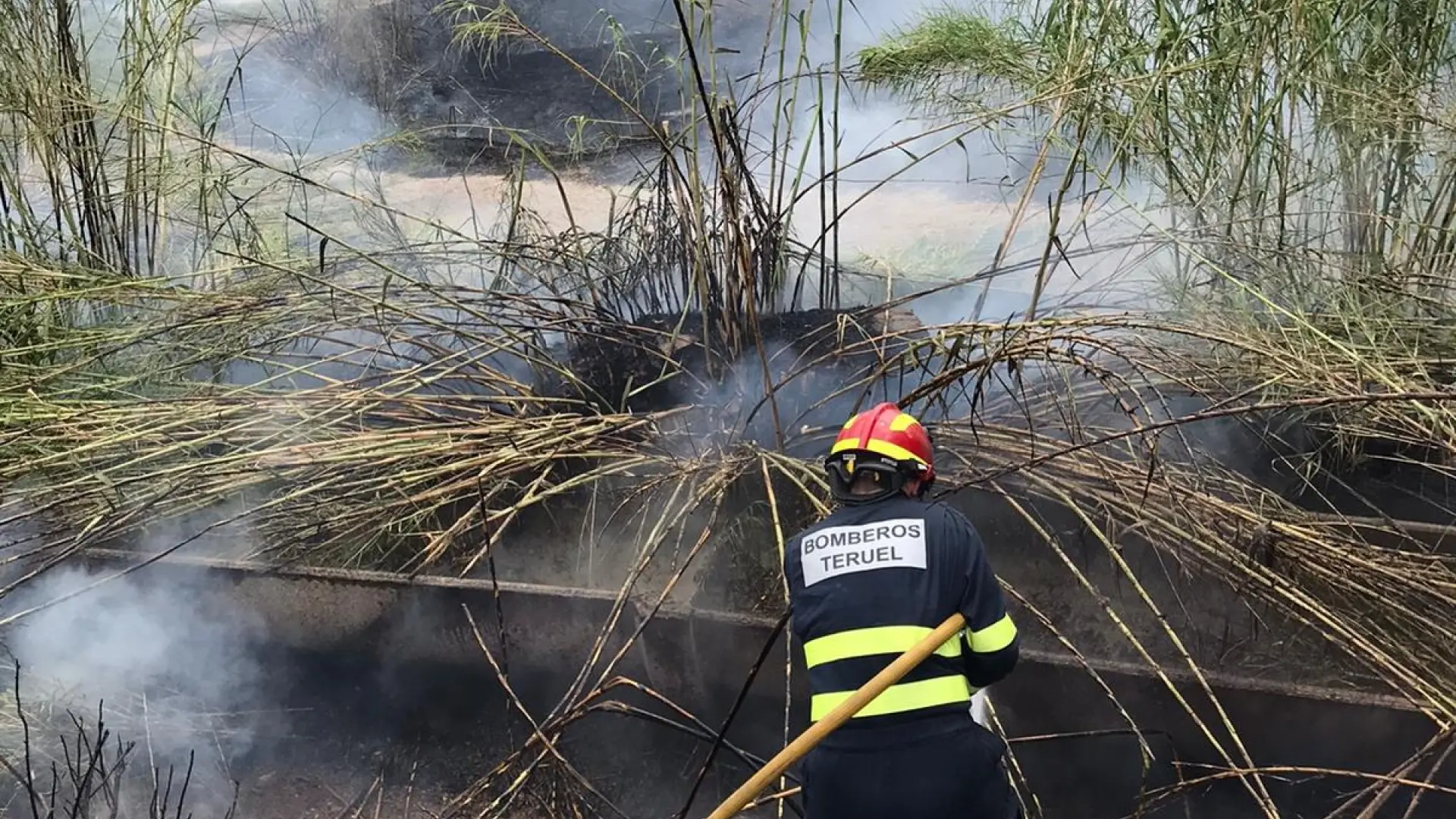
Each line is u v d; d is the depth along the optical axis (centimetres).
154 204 537
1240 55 458
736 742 375
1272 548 354
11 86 492
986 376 368
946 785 258
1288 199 504
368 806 375
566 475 436
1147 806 312
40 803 349
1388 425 425
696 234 461
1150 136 488
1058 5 497
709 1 417
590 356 492
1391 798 333
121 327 464
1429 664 343
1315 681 358
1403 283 467
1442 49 471
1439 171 473
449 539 380
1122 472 377
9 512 402
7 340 466
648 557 357
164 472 389
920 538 270
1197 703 323
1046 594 404
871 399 454
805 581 278
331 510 412
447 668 388
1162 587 399
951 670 267
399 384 456
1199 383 426
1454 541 375
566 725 330
